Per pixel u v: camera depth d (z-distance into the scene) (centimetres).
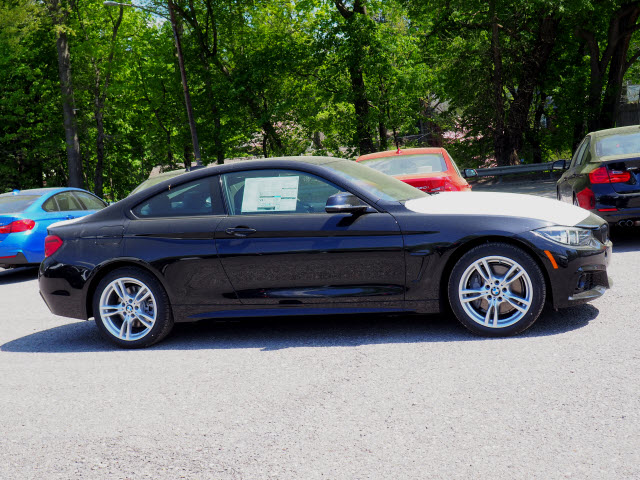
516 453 284
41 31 3441
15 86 3659
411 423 328
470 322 477
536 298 466
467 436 306
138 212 548
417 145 3394
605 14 2558
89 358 518
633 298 553
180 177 548
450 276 479
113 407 392
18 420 383
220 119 3384
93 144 3844
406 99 3122
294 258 500
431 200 509
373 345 479
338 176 514
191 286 522
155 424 358
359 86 3103
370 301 493
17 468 314
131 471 300
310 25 3189
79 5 3388
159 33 3478
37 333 637
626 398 335
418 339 485
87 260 543
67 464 314
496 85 2741
